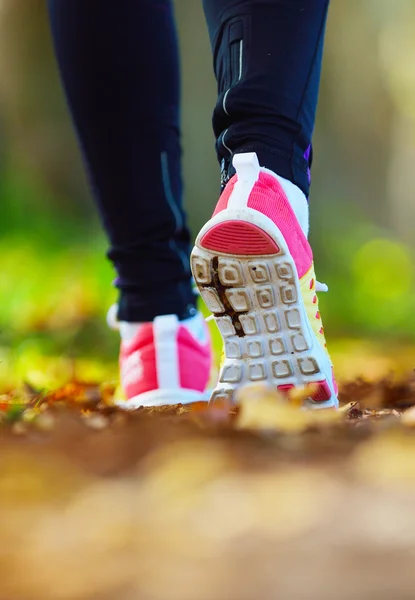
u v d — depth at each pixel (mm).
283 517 2492
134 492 2887
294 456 3305
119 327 5676
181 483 2932
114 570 2055
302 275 4293
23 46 24016
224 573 1981
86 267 15953
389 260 22922
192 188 26188
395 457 3178
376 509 2535
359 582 1869
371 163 31781
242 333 4312
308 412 4102
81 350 12016
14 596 1891
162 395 5367
